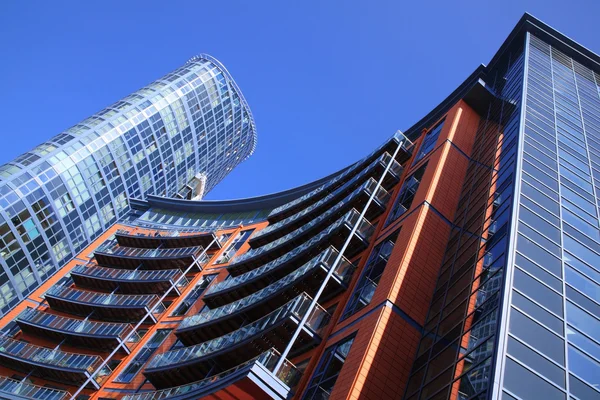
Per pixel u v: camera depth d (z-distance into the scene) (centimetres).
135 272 4791
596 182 2842
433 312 2297
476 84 3928
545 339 1659
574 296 1906
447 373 1800
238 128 13562
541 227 2189
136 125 9988
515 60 4453
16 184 7675
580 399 1521
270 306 2978
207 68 12431
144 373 3091
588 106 3853
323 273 2817
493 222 2358
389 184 3659
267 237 4256
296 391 2239
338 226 3123
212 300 3584
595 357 1689
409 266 2473
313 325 2558
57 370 3688
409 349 2166
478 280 2094
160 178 10638
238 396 2253
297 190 5731
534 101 3381
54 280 5184
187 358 2936
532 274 1903
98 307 4328
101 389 3541
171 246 5281
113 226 6278
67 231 8288
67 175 8406
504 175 2638
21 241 7525
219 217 6412
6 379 3641
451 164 3294
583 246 2223
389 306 2252
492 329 1691
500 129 3312
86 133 9094
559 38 4628
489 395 1422
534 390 1483
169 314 4191
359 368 1977
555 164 2758
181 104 11212
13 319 4616
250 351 2688
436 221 2812
